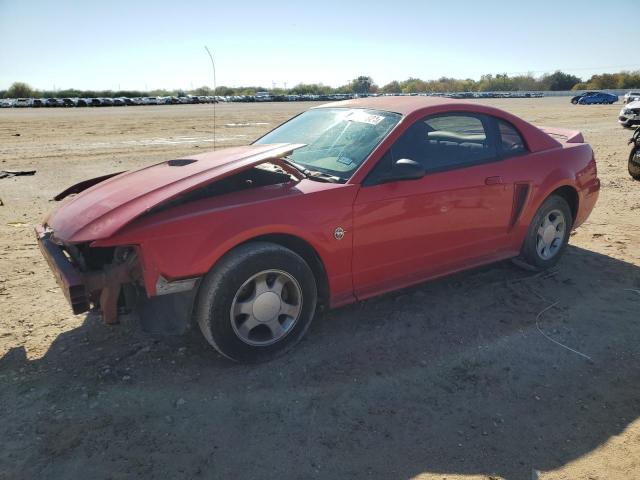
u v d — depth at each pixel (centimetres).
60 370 308
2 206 711
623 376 316
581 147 489
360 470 238
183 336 350
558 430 268
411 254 371
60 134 1809
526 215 436
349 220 332
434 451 251
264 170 357
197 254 283
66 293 286
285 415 274
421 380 307
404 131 367
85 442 250
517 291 432
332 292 344
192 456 244
